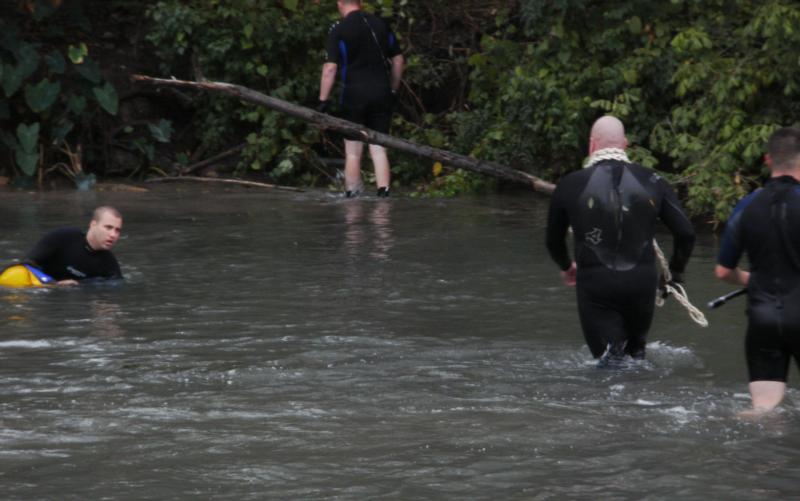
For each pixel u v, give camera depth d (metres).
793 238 12.70
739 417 12.55
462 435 11.93
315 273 22.41
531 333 17.22
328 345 16.38
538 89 34.97
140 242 26.36
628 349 15.64
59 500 9.98
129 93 40.72
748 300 13.07
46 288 20.95
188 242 26.36
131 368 15.01
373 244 26.00
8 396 13.55
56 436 11.91
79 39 42.00
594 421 12.43
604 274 15.27
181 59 40.94
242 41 39.44
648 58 33.91
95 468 10.86
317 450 11.43
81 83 39.53
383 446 11.56
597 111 35.88
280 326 17.70
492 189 37.22
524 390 13.85
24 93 39.50
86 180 37.47
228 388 13.95
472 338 16.86
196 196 35.53
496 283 21.31
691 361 15.41
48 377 14.49
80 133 39.91
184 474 10.68
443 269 22.78
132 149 40.22
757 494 10.10
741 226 12.98
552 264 23.27
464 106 41.12
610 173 15.52
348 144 35.62
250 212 31.70
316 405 13.15
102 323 17.94
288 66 40.62
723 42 32.34
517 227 28.59
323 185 39.22
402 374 14.67
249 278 21.91
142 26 42.72
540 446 11.53
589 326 15.42
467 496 10.06
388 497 10.05
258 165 39.19
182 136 41.28
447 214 31.23
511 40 40.62
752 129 28.83
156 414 12.77
